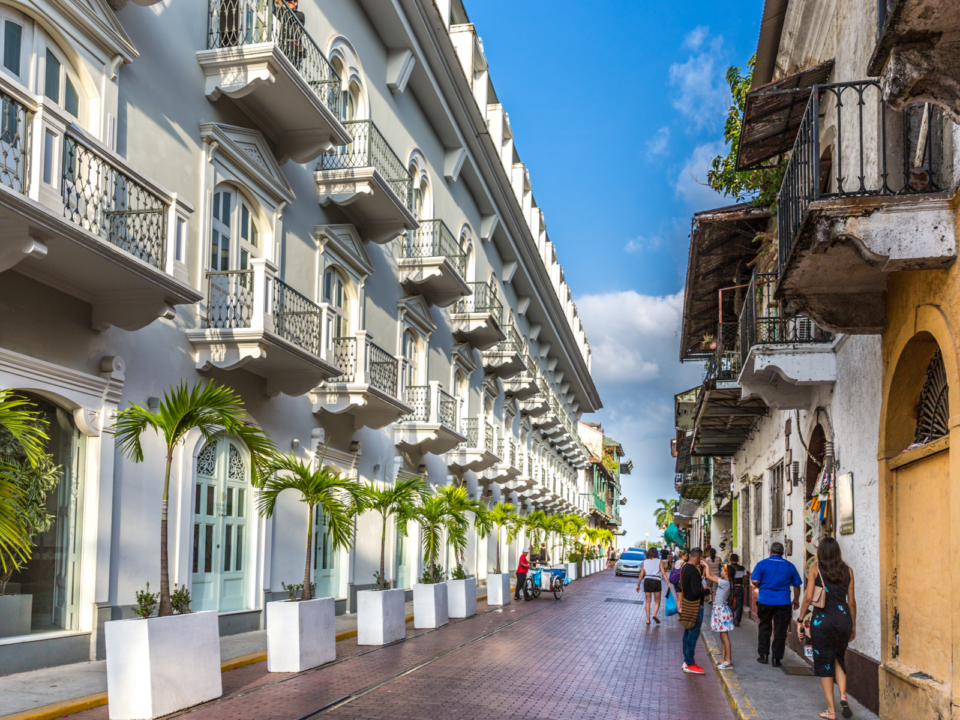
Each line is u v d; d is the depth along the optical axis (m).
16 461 9.34
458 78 24.05
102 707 7.92
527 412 40.66
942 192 6.48
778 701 9.19
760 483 20.44
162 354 11.82
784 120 12.84
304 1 16.34
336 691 9.28
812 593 8.59
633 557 47.62
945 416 7.70
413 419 21.91
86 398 10.23
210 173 13.03
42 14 9.59
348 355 17.06
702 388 18.64
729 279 21.81
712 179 18.06
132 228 10.06
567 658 12.91
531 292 38.72
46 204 8.27
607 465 89.12
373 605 13.62
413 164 23.36
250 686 9.42
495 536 34.69
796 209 8.30
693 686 10.79
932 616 7.29
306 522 16.30
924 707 7.05
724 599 11.88
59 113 8.49
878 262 6.60
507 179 30.48
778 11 13.17
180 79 12.47
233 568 13.91
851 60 9.95
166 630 7.91
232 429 9.13
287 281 15.55
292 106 14.16
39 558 9.59
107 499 10.49
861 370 9.59
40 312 9.55
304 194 16.45
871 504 9.11
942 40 5.38
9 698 7.77
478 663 11.90
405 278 22.08
